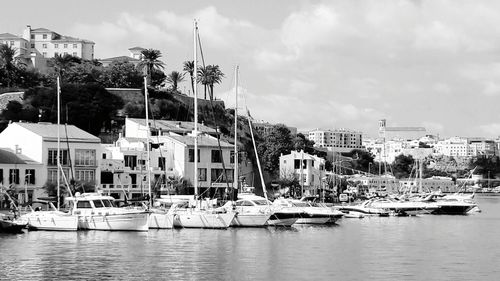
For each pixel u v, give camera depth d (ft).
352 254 250.78
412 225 395.75
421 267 223.10
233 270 209.56
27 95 597.11
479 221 442.50
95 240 270.05
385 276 204.95
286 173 632.79
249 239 284.41
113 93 647.15
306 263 225.97
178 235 291.58
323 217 369.50
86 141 436.35
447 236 328.08
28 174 411.13
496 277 205.67
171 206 332.80
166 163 475.72
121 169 451.53
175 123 558.97
